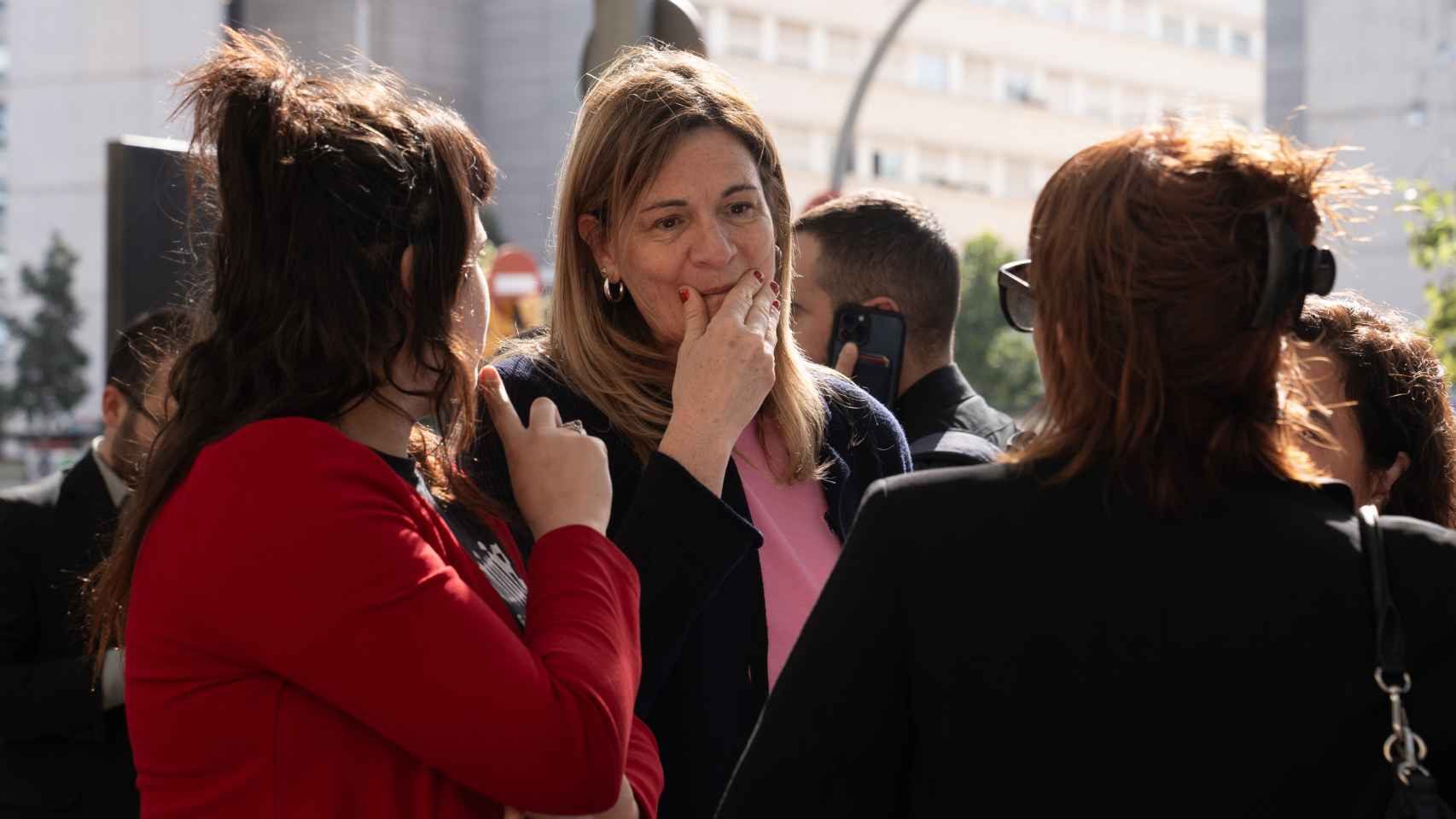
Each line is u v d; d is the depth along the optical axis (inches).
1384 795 51.6
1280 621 51.8
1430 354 88.4
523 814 56.0
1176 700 51.5
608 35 171.2
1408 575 53.0
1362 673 51.7
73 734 113.7
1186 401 54.2
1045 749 52.1
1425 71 1859.0
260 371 56.7
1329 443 69.9
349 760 53.9
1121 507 53.5
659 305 82.1
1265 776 51.2
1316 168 55.1
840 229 122.4
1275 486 55.3
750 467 84.9
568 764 54.4
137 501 57.0
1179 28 2522.1
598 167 82.4
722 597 79.2
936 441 115.0
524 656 55.0
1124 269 53.8
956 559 53.9
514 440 64.5
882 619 54.4
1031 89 2294.5
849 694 54.3
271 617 52.3
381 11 2792.8
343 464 54.6
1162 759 51.5
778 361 85.5
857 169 2071.9
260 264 57.1
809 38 2033.7
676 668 77.8
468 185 60.8
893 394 117.5
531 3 2869.1
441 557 57.5
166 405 59.1
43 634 118.5
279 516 52.9
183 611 53.2
